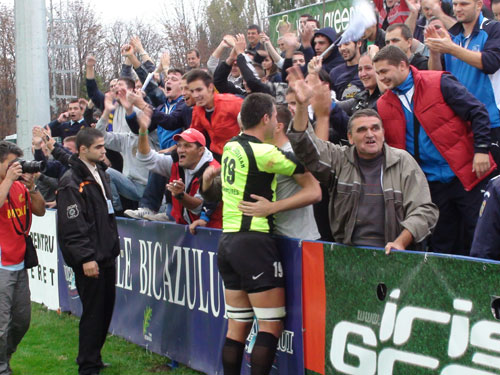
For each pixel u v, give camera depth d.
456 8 4.50
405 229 3.31
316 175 3.56
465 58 4.25
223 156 3.82
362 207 3.49
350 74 5.45
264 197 3.69
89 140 4.94
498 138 4.35
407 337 3.06
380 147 3.48
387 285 3.17
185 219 5.03
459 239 4.20
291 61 5.82
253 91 5.37
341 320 3.44
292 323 3.78
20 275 5.10
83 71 26.45
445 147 3.97
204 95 5.08
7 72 29.44
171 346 5.09
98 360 4.96
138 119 5.30
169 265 5.08
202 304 4.67
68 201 4.82
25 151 8.70
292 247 3.76
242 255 3.65
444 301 2.87
